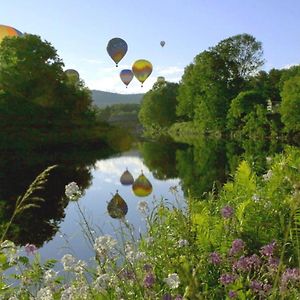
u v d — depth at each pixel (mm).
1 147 35844
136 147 45844
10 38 51938
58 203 15891
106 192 17750
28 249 4707
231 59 62625
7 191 18734
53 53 53000
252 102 57188
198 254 4879
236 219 5711
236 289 3928
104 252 3660
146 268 3973
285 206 6270
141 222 9375
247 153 34406
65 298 3576
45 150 36875
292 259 4723
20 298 4324
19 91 49812
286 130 50688
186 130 73875
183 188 17984
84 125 51812
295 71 61031
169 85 84312
